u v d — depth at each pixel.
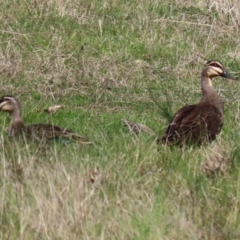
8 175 14.16
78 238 12.63
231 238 12.84
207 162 15.34
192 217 13.27
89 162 14.84
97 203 13.34
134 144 16.17
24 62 21.47
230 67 22.56
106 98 19.89
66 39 23.23
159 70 21.61
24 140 16.09
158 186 14.20
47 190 13.57
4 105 17.09
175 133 16.50
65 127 17.25
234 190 14.33
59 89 20.22
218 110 17.23
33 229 12.84
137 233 12.53
